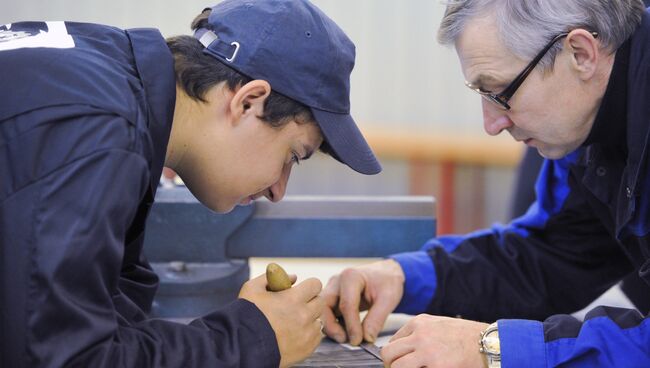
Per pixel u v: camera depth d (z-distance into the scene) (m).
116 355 1.14
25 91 1.16
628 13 1.46
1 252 1.10
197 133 1.35
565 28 1.44
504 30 1.46
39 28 1.36
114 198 1.12
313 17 1.38
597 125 1.54
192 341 1.21
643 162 1.46
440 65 4.31
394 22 4.27
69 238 1.09
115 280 1.16
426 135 4.36
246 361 1.23
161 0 4.16
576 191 1.88
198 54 1.35
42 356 1.08
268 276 1.35
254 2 1.38
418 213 1.95
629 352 1.35
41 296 1.08
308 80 1.35
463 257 1.92
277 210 1.88
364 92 4.34
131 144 1.16
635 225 1.52
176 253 1.85
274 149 1.37
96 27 1.36
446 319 1.51
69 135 1.12
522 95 1.50
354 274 1.80
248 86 1.31
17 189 1.11
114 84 1.20
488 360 1.41
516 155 4.33
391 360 1.47
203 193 1.41
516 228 1.99
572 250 1.91
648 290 1.93
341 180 4.50
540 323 1.44
